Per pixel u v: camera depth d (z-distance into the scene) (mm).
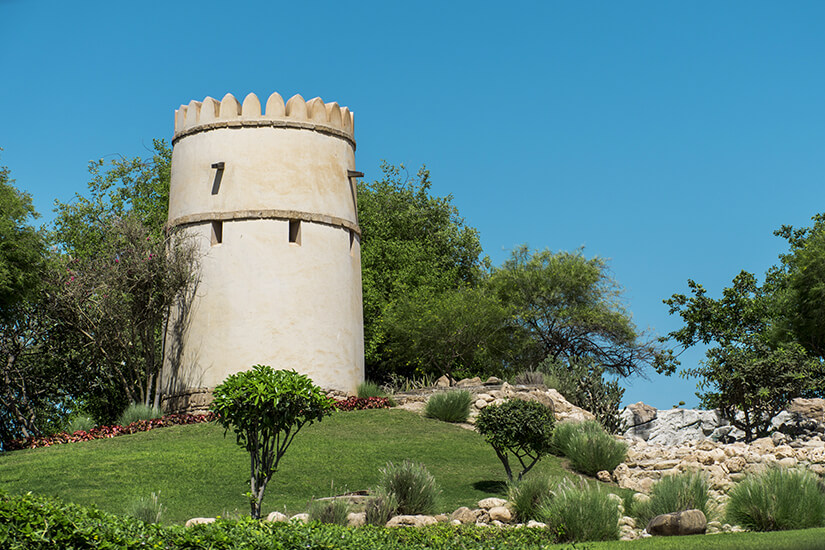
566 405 24719
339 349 26109
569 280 37438
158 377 27078
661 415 28688
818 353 30609
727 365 23828
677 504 13094
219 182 26281
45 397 33094
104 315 26859
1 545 7859
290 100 27016
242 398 13016
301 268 25859
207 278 25734
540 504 13477
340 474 17234
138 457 17812
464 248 44531
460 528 11742
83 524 8469
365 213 40062
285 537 9273
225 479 16453
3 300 25234
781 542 9883
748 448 18734
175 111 28250
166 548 8695
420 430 21766
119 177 39500
